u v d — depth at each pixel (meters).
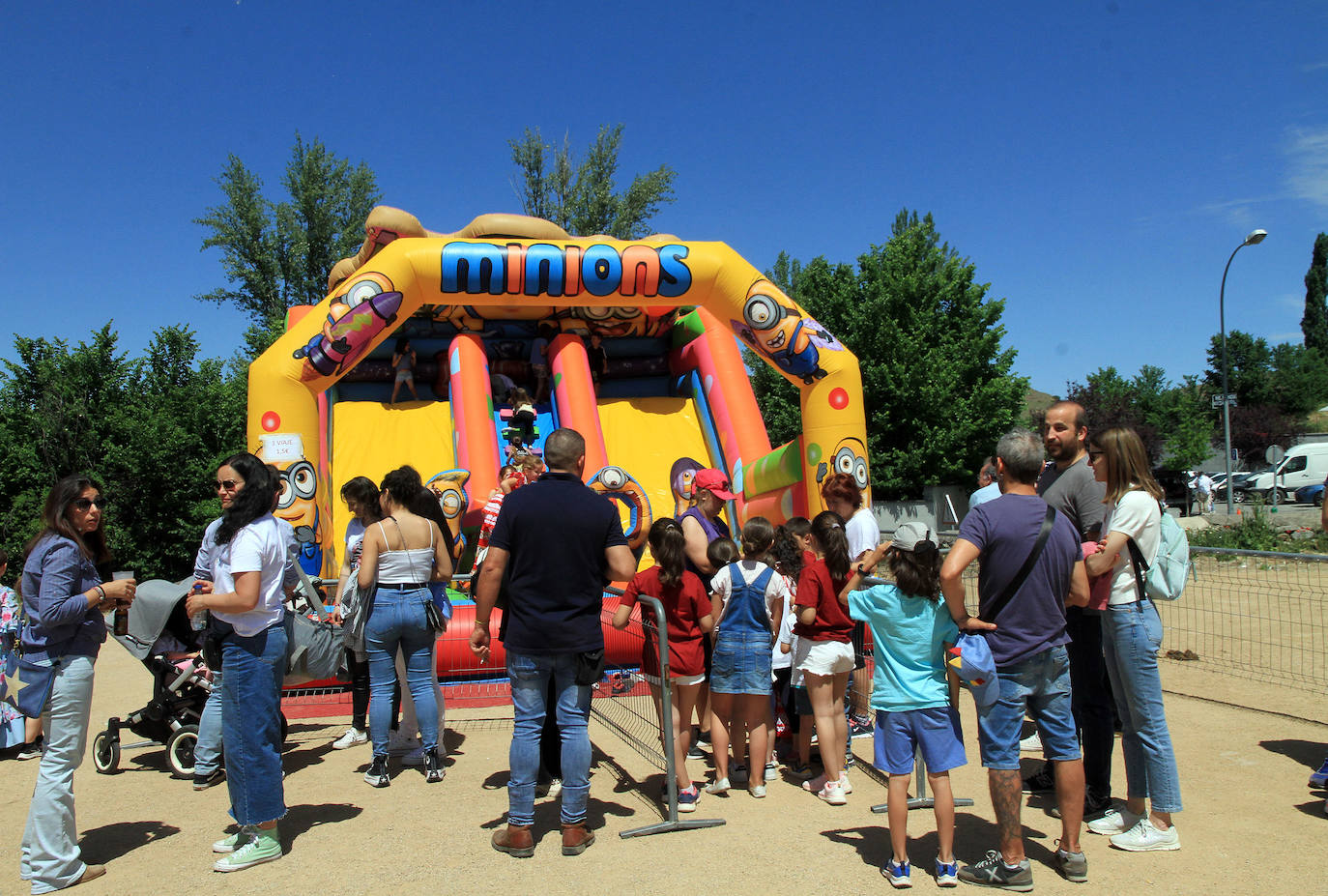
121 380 15.41
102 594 3.91
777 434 25.44
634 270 7.75
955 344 23.75
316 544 7.44
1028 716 6.18
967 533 3.73
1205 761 5.25
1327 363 60.88
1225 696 6.75
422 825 4.47
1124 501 4.06
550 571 4.07
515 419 10.17
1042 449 3.82
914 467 23.05
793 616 5.41
